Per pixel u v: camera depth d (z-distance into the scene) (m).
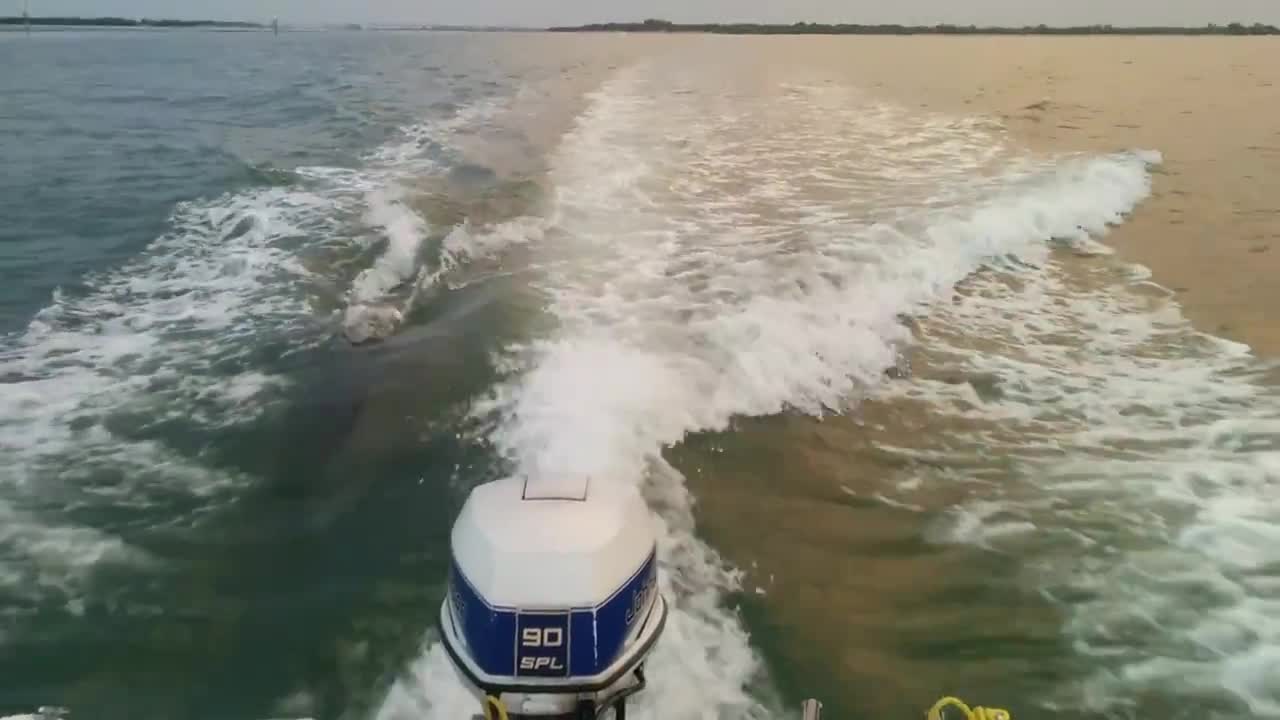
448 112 13.98
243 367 4.91
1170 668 2.98
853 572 3.46
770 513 3.81
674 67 21.67
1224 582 3.38
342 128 12.61
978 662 3.01
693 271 6.35
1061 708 2.83
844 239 7.07
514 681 1.82
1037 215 8.16
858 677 2.92
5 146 11.07
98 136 11.95
